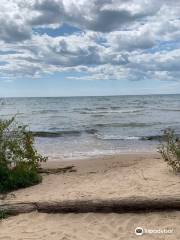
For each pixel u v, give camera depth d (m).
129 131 23.16
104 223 6.09
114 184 8.40
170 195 6.55
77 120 32.97
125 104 71.31
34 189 8.36
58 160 12.85
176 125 25.98
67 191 7.85
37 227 6.03
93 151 15.25
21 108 61.28
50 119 34.81
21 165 8.78
